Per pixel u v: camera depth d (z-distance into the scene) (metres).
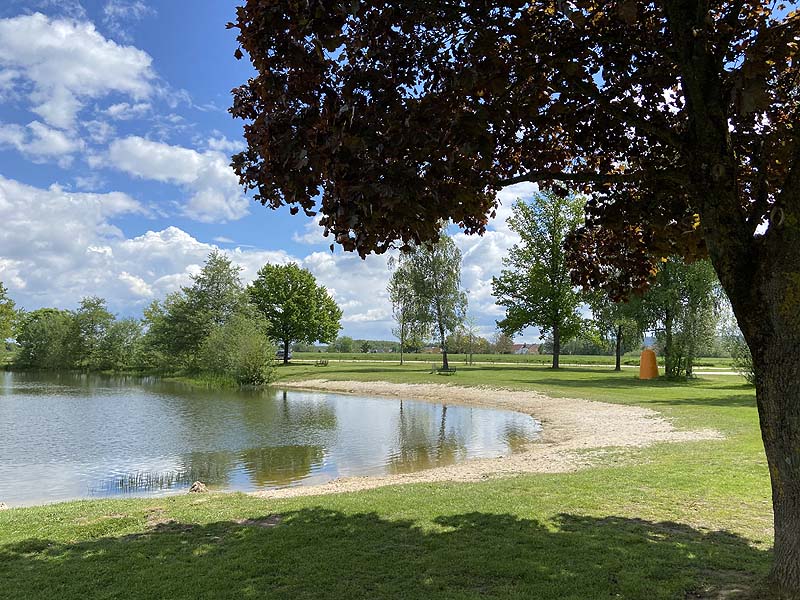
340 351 122.00
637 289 7.65
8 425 24.03
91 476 15.02
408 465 16.14
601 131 6.66
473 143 4.45
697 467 10.88
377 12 5.05
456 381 41.81
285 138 4.38
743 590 4.76
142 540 7.08
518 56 5.49
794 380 4.31
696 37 4.59
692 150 4.85
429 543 6.51
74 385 48.09
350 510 8.34
